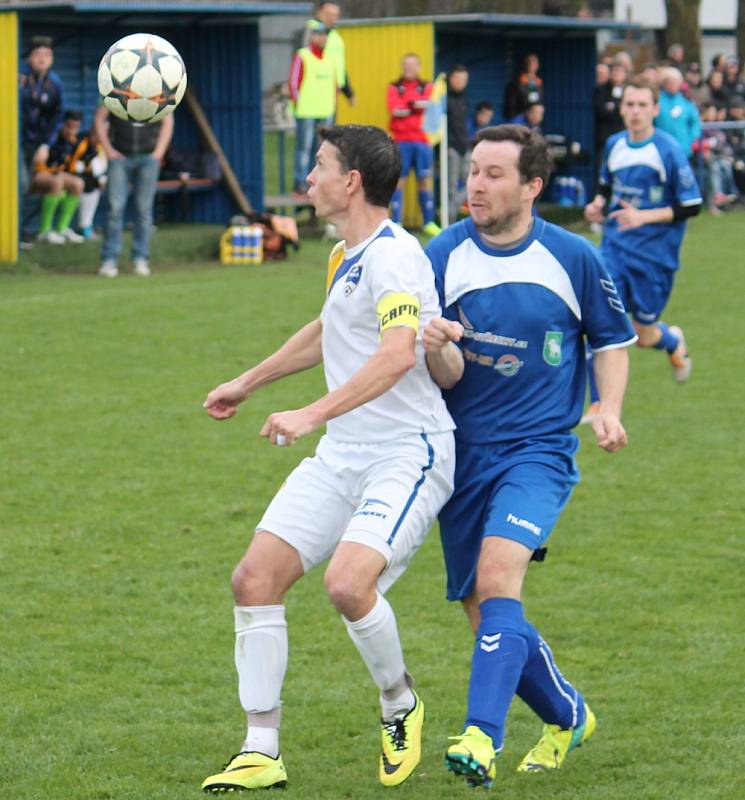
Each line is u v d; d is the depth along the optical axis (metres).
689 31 100.94
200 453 27.94
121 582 20.47
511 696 12.59
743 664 17.19
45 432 29.28
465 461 13.93
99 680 16.75
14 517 23.59
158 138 51.62
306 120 62.50
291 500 13.66
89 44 59.97
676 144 30.94
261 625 13.45
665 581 20.53
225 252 56.44
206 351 37.53
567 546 22.30
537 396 13.88
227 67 61.66
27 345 37.84
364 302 13.39
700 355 38.34
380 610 13.12
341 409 12.73
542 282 13.77
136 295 46.06
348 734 15.25
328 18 61.25
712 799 13.16
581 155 74.19
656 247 31.34
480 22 67.94
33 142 52.56
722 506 24.52
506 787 13.63
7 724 15.34
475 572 14.09
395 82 62.53
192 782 13.77
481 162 13.63
